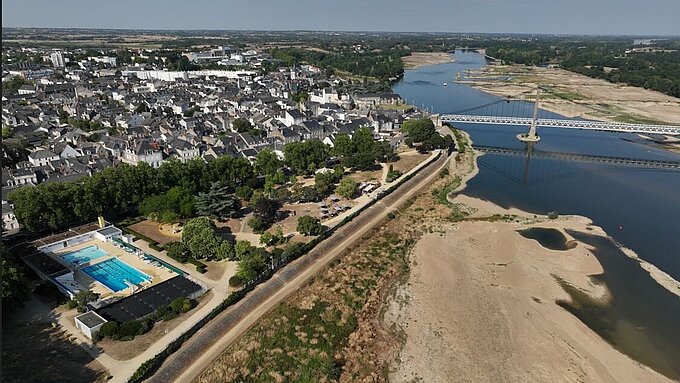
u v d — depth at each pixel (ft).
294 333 324.39
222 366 291.17
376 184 605.73
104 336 303.07
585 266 421.18
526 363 305.12
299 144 638.53
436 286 387.55
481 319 346.95
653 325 345.92
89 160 611.47
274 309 349.20
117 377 271.08
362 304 361.10
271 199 528.22
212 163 538.88
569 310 361.71
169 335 307.78
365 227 493.77
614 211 552.41
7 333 304.91
